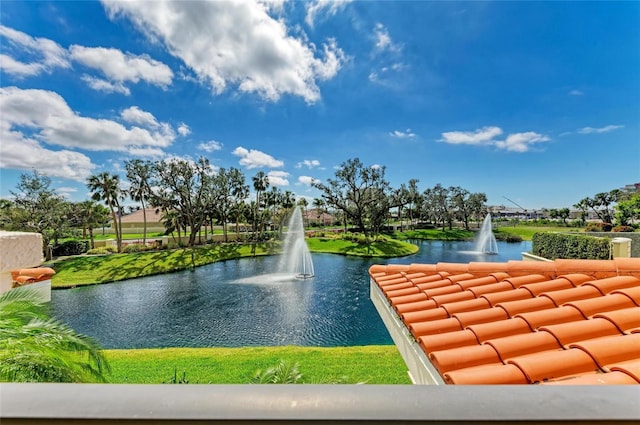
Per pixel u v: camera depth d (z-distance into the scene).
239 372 5.95
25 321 2.60
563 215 49.38
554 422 0.51
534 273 3.26
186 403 0.53
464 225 55.88
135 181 27.50
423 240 38.78
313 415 0.51
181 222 32.12
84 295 14.46
